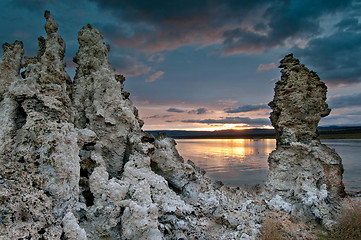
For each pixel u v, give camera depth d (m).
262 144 105.56
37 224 5.43
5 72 8.41
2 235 4.77
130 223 7.21
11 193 5.50
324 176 11.48
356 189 19.41
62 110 8.03
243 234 8.37
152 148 10.55
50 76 8.64
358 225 8.91
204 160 41.69
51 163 6.83
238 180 23.44
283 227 9.29
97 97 10.62
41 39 10.21
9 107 7.59
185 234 8.21
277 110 13.26
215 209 10.33
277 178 12.45
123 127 10.72
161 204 8.84
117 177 10.23
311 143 12.21
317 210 9.95
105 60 11.36
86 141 9.13
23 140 7.28
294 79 12.58
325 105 12.75
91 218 7.63
